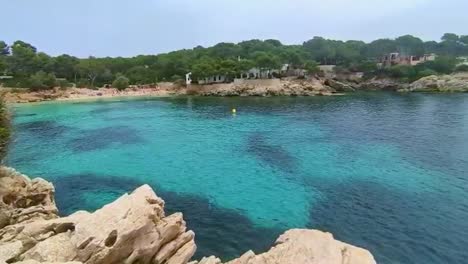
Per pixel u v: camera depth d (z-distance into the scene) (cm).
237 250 2380
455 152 4650
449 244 2412
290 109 9112
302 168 4119
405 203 3098
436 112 7906
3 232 1636
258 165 4275
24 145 5516
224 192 3419
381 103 9769
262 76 14350
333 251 1445
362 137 5650
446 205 3039
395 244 2428
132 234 1488
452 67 14188
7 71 13262
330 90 13088
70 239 1496
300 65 14800
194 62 15075
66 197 3338
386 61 16388
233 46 17975
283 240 1595
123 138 5991
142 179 3838
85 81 14462
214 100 11606
